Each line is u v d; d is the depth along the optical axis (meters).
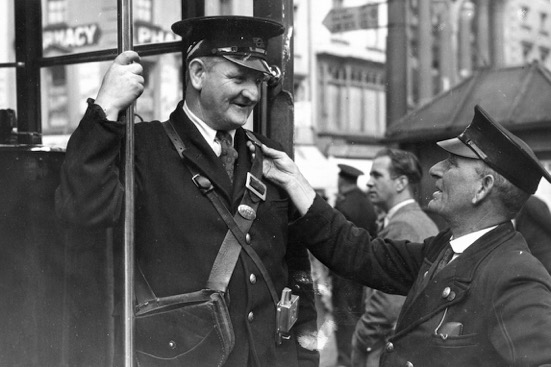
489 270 1.94
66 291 2.57
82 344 2.57
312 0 8.16
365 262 2.31
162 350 2.05
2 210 2.54
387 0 5.84
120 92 1.96
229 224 2.08
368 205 4.20
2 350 2.52
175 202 2.08
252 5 2.76
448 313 1.98
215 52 2.08
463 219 2.06
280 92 2.52
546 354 1.76
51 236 2.55
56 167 2.55
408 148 6.68
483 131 2.03
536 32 9.09
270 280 2.15
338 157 8.65
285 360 2.20
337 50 8.84
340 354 3.76
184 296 2.05
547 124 5.99
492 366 1.90
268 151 2.24
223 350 2.03
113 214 1.97
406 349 2.04
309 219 2.28
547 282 1.88
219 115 2.11
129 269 2.01
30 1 2.95
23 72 2.96
